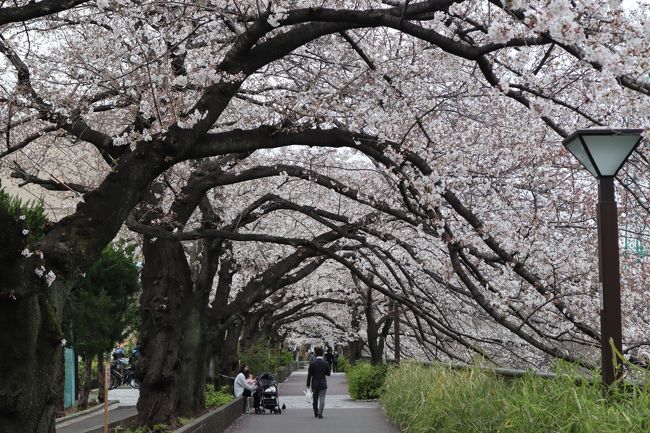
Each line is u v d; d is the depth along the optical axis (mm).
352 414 19906
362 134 9727
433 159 10789
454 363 16422
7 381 5875
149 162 7320
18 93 10844
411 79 10961
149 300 12625
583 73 10203
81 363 28281
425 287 18078
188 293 13672
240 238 11086
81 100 11242
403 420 14367
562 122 12547
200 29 11016
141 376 12438
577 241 13312
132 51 9711
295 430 15305
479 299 10188
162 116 9406
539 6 7066
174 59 10664
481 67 7734
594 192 13672
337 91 10570
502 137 12766
